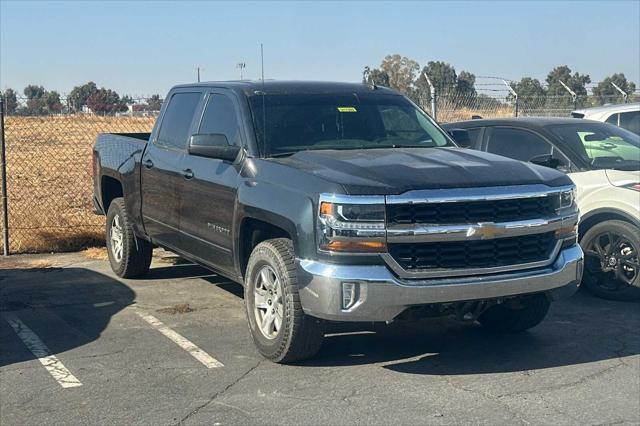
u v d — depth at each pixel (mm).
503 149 8586
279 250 5414
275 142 6121
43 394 5070
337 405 4836
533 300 5941
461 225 5062
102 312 7172
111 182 8977
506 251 5289
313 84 6977
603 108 11445
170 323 6781
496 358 5805
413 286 4934
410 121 6895
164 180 7285
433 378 5344
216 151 6105
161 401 4926
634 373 5438
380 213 4926
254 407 4812
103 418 4656
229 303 7496
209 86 7066
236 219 5953
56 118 15211
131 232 8305
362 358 5785
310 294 5078
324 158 5664
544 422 4566
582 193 7676
